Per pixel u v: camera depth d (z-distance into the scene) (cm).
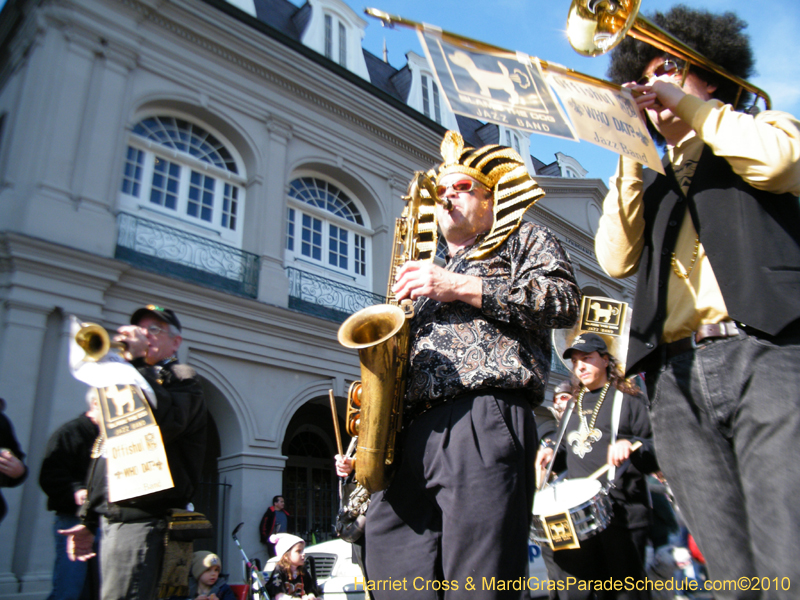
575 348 367
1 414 407
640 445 324
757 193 141
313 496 1268
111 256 854
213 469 1095
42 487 356
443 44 152
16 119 890
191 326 919
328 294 1144
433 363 180
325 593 630
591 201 1975
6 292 750
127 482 254
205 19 1073
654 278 161
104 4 956
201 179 1055
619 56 199
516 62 156
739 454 132
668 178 170
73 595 362
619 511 321
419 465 175
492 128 1888
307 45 1316
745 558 132
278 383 999
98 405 269
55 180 836
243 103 1116
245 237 1067
